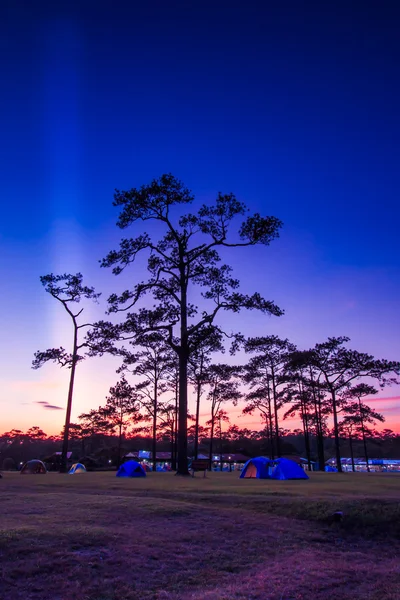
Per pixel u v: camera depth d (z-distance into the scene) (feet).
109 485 59.88
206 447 353.72
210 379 178.91
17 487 58.85
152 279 104.88
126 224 98.37
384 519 35.22
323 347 156.35
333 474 106.83
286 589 22.43
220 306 97.04
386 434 382.83
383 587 23.00
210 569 25.05
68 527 29.32
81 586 21.42
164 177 93.35
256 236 95.66
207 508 39.29
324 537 32.86
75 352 121.29
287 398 186.39
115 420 199.82
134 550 26.45
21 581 21.40
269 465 82.69
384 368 147.33
